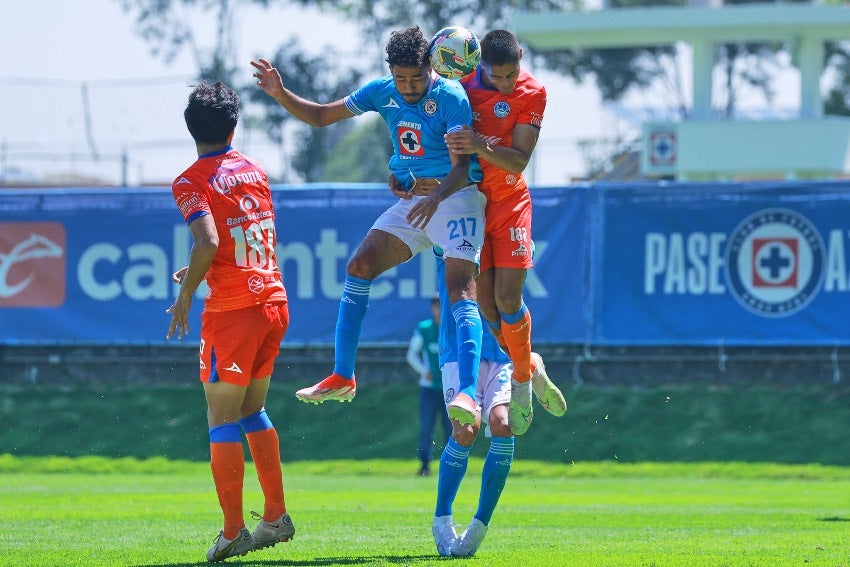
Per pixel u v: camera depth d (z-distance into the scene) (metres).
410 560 24.02
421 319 67.31
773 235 64.75
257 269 24.30
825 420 63.44
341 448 64.62
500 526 32.59
